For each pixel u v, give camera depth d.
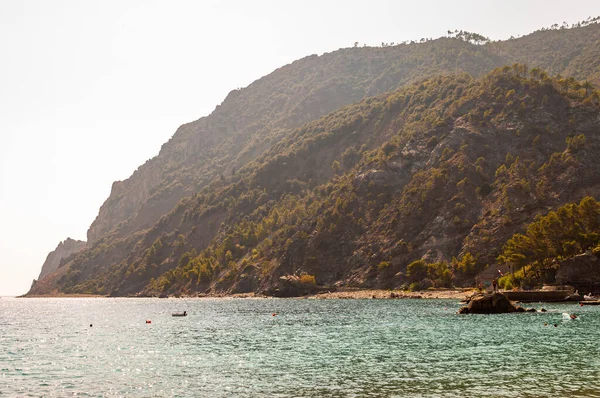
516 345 78.50
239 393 53.22
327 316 142.00
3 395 53.78
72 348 87.81
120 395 53.34
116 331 117.25
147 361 72.56
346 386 55.19
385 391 52.88
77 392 54.75
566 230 191.00
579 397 49.34
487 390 52.34
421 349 77.12
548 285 180.38
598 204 196.38
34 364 71.38
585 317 116.44
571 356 68.94
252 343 89.38
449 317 124.00
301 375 60.84
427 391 52.50
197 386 56.47
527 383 54.69
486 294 133.00
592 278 176.75
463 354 71.94
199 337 100.75
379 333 97.75
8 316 185.12
